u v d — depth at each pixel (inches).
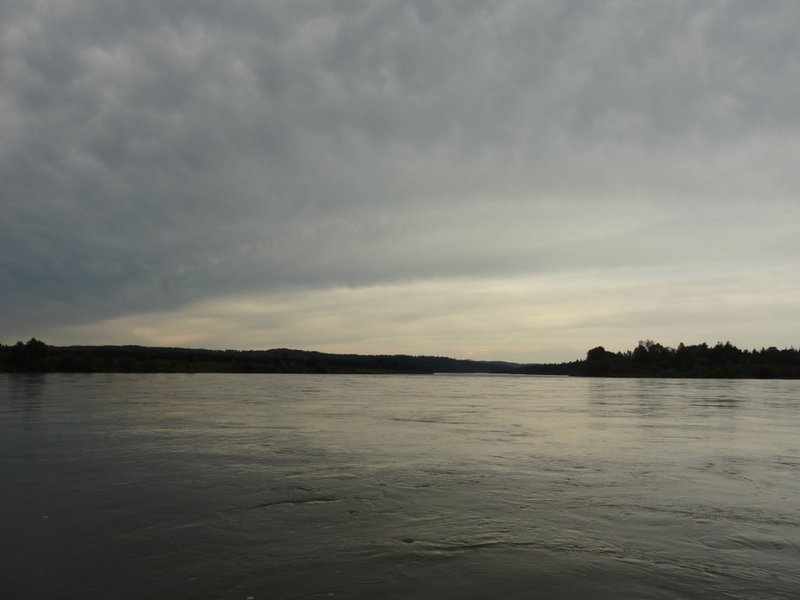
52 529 386.3
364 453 695.7
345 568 316.5
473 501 462.6
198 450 711.7
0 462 624.7
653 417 1210.0
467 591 286.7
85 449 715.4
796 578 306.2
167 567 317.7
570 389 2866.6
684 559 333.1
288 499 466.9
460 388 3006.9
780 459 669.9
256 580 299.4
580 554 340.5
